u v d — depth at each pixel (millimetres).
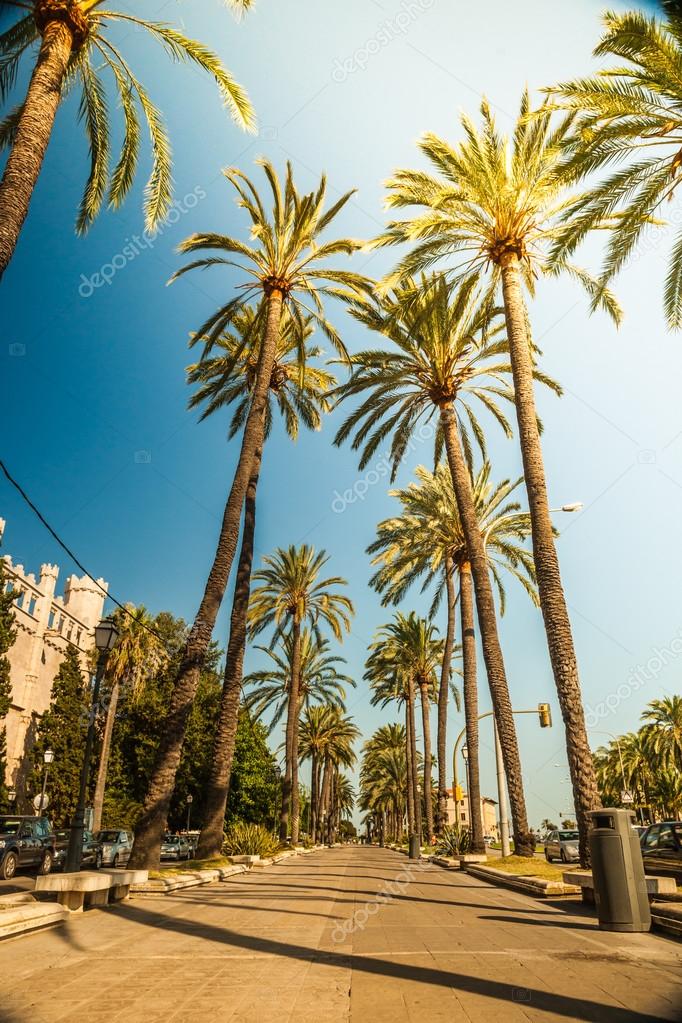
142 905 10094
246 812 47750
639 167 13656
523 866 16031
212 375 25766
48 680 37656
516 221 16688
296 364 26750
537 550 14211
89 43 12445
